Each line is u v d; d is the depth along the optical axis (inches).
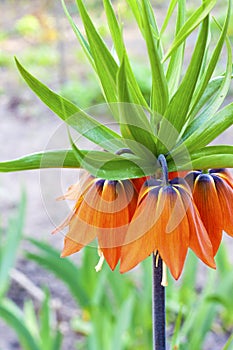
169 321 50.1
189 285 45.3
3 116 110.5
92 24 21.0
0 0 160.4
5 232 66.2
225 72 21.5
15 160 20.8
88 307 40.3
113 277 42.9
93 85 114.0
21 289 59.1
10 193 79.8
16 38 148.2
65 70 126.8
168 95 21.2
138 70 95.8
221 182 21.7
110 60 21.3
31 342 38.6
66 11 22.4
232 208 21.6
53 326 53.6
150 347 40.4
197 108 22.1
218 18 109.2
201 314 39.5
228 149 21.2
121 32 20.6
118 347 35.6
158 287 22.2
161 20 110.3
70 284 42.8
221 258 46.7
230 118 21.0
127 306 37.2
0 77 129.3
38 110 111.6
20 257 64.2
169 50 21.0
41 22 144.3
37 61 134.0
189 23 20.6
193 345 38.9
